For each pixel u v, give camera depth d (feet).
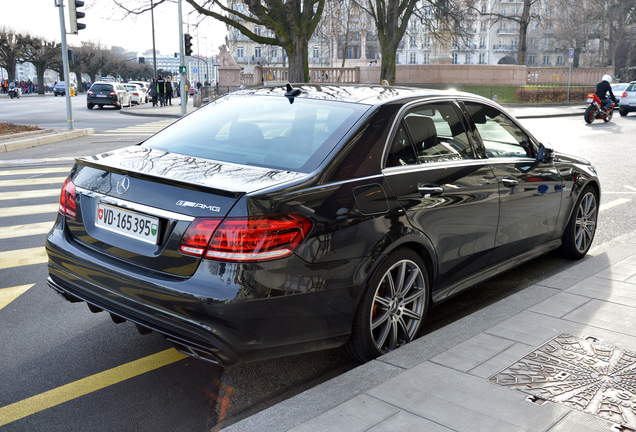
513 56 345.92
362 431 7.79
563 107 104.27
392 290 10.68
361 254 9.58
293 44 81.87
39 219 22.77
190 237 8.61
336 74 122.42
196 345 8.60
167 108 112.98
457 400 8.63
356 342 10.22
